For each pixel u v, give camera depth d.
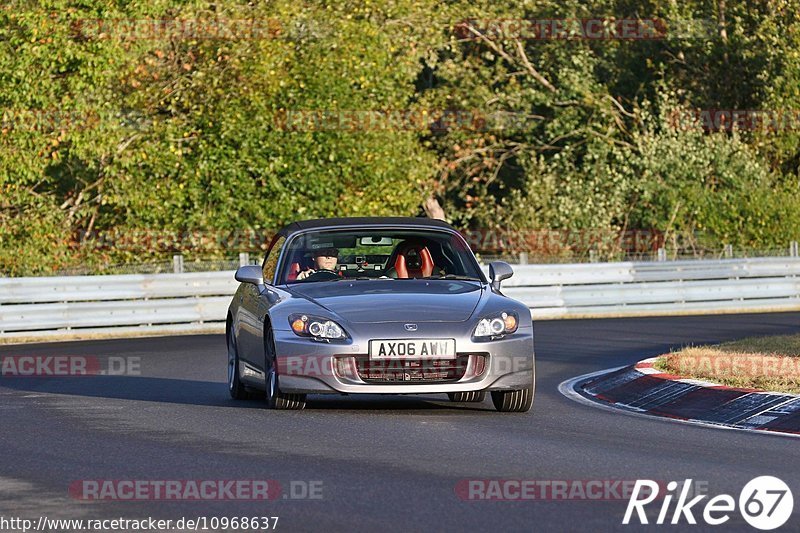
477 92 92.19
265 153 69.00
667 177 84.69
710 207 82.75
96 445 23.73
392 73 75.12
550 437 24.36
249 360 30.23
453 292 28.38
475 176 99.06
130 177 68.69
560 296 64.75
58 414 28.75
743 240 81.75
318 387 26.69
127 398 32.09
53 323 55.09
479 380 26.73
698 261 67.75
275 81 67.62
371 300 27.66
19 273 66.88
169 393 33.34
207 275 59.31
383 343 26.45
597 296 65.31
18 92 66.69
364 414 27.89
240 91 68.00
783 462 21.38
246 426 26.00
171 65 71.31
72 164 72.12
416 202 73.44
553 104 94.81
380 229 30.59
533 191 85.50
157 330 57.91
